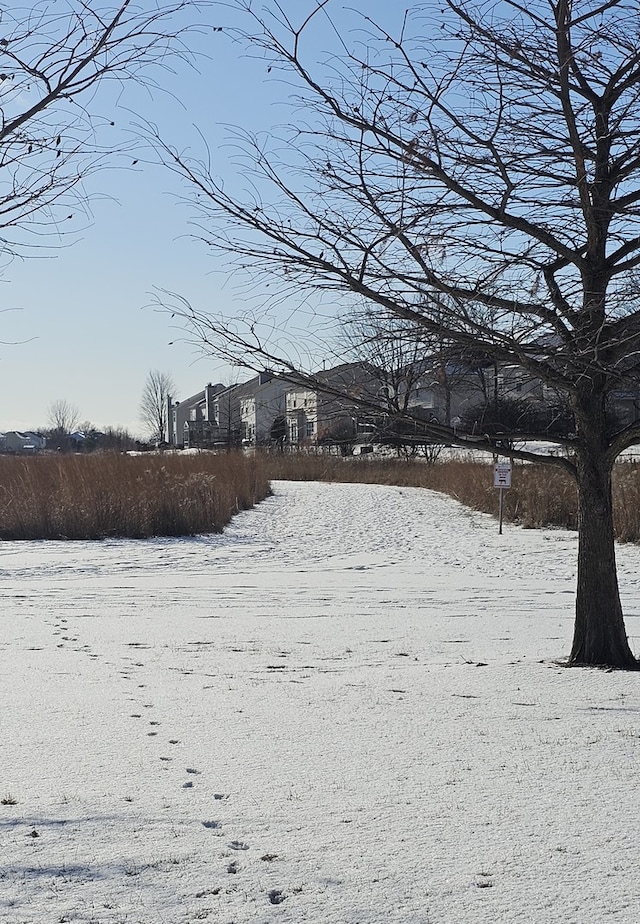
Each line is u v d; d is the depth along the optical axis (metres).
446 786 4.68
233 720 6.00
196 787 4.70
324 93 6.33
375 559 18.80
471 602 12.91
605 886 3.57
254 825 4.19
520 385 7.47
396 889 3.56
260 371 6.84
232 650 8.99
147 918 3.36
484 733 5.64
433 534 23.36
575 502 24.61
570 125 6.39
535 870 3.71
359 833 4.09
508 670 7.54
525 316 6.85
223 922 3.32
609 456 7.81
